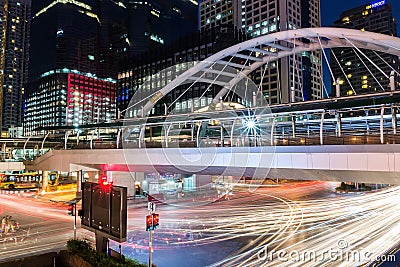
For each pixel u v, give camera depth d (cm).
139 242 2202
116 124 4009
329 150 1564
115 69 17850
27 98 16275
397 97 1745
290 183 6450
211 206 3709
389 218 2673
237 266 1664
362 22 15538
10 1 17988
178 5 19438
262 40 4875
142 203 3909
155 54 10656
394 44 3578
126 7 18450
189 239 2258
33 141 4522
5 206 3709
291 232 2355
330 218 2827
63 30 15375
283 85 9819
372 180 1545
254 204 3831
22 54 18338
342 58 15375
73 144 3881
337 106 2033
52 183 6962
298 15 10662
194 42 9512
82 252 1611
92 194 1595
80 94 15188
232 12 11425
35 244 2105
